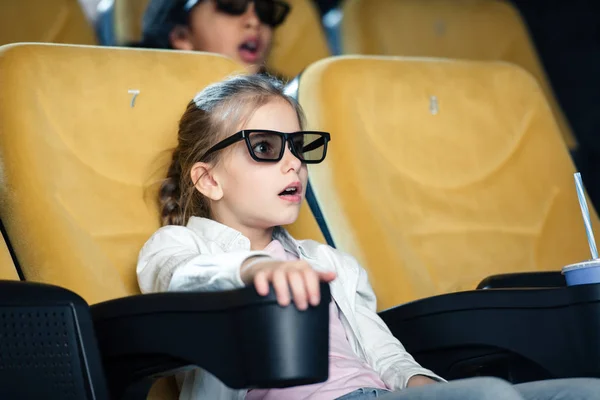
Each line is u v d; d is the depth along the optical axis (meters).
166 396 2.06
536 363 2.03
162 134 2.38
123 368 1.70
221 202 2.24
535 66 5.07
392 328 2.20
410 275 2.57
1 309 1.64
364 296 2.32
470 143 2.86
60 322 1.63
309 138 2.19
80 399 1.62
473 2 5.03
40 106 2.24
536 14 6.71
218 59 2.55
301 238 2.57
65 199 2.18
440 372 2.17
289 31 4.50
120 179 2.28
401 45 4.76
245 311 1.49
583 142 6.59
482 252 2.72
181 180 2.28
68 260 2.11
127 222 2.24
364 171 2.62
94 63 2.37
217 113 2.23
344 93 2.69
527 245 2.81
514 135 2.96
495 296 2.07
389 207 2.62
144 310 1.64
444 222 2.70
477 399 1.59
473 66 3.01
